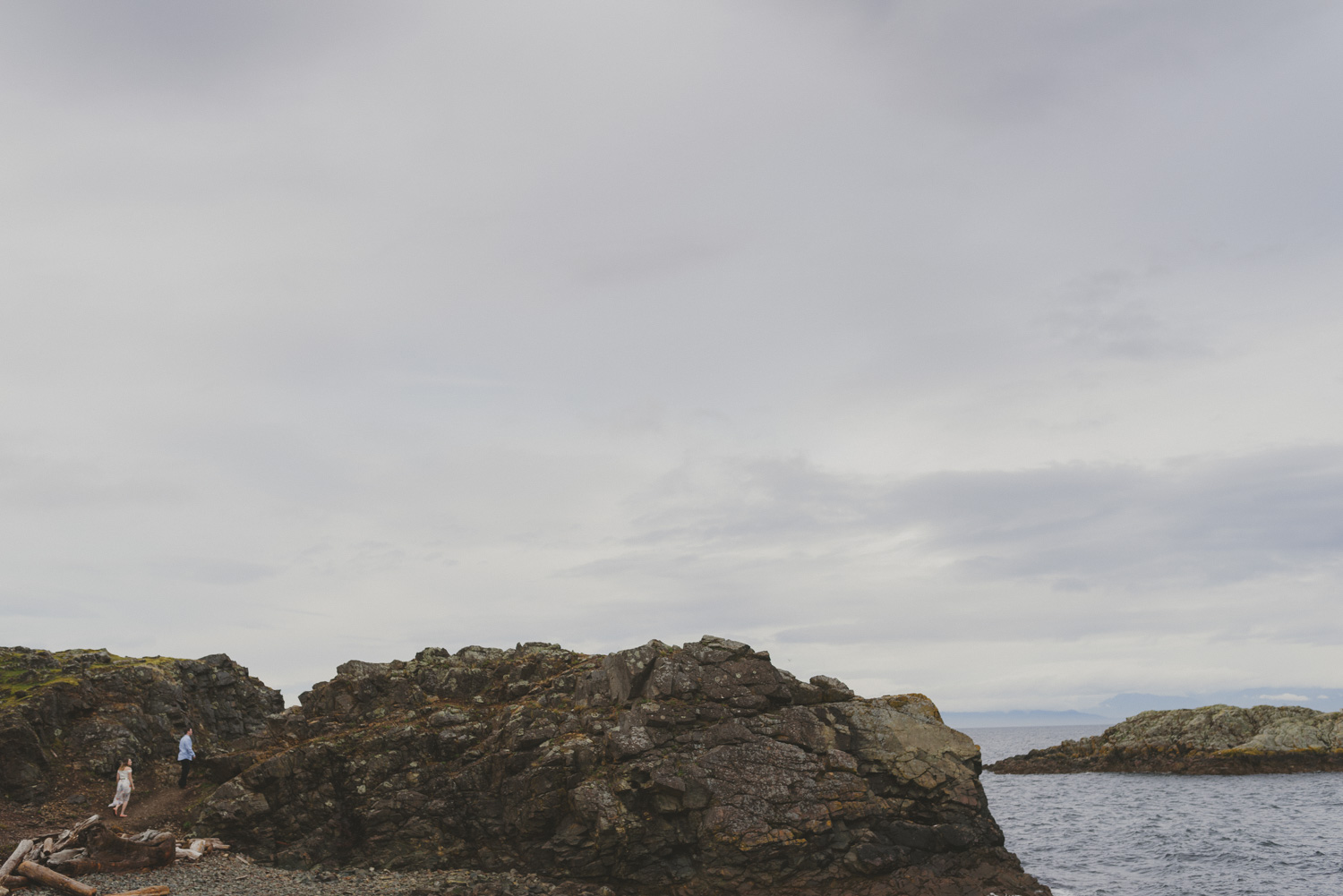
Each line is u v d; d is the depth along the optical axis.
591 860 35.12
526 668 45.59
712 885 34.44
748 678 39.50
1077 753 120.19
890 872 35.47
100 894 28.58
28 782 37.16
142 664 45.91
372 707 44.06
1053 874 47.72
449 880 34.06
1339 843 55.09
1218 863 49.69
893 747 38.47
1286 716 106.88
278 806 37.62
